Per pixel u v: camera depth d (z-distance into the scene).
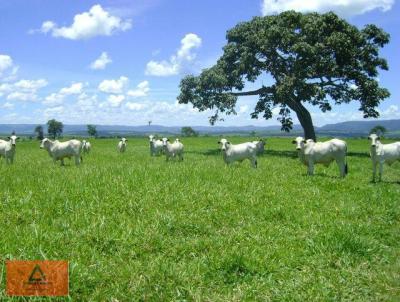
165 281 7.36
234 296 7.14
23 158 33.38
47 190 12.23
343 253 9.01
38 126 158.50
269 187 14.90
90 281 7.06
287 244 9.58
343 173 20.02
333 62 40.25
